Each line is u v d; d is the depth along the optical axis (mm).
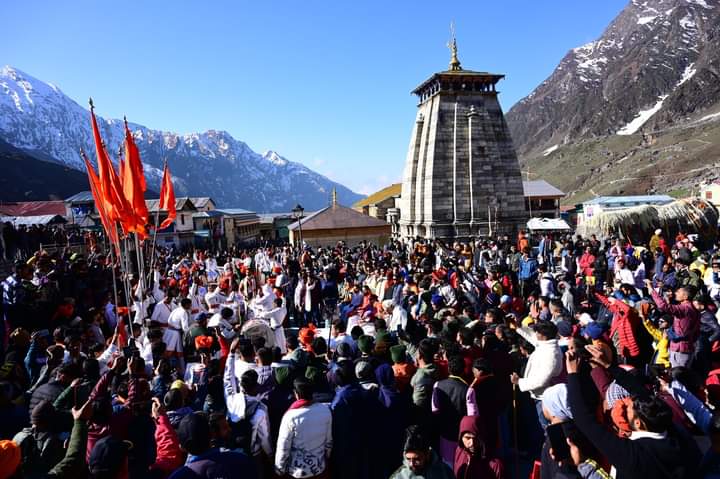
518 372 10203
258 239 109438
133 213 14766
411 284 18984
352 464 7691
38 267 19328
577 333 11477
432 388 8438
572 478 5922
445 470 6020
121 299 19922
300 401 7465
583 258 23625
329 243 51625
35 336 12141
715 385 7102
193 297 19891
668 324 11453
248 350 9484
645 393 6160
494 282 18344
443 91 50906
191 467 5934
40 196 199625
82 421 7031
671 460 4879
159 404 7836
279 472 7281
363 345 9617
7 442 5875
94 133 13742
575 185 196000
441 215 51156
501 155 51500
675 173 154500
